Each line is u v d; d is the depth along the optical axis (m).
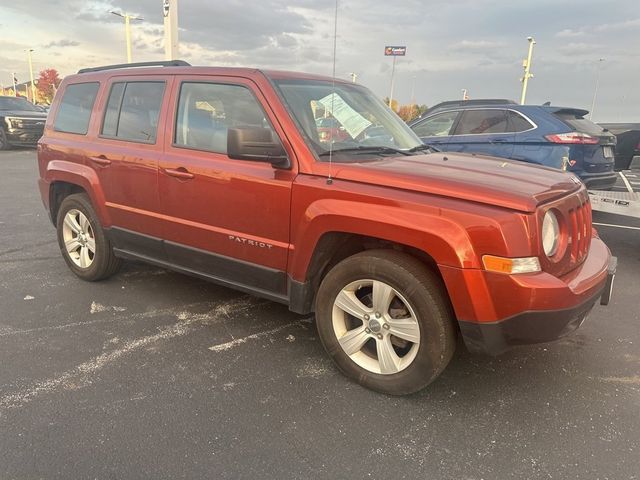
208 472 2.42
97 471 2.40
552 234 2.77
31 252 5.86
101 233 4.55
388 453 2.57
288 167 3.22
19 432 2.65
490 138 7.83
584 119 7.72
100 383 3.14
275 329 3.95
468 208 2.64
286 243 3.27
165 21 13.20
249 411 2.89
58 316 4.11
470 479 2.41
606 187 7.44
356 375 3.15
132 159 4.04
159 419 2.80
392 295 2.94
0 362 3.36
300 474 2.42
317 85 3.77
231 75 3.60
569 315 2.66
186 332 3.87
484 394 3.11
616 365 3.48
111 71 4.46
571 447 2.63
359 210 2.88
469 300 2.62
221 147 3.60
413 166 3.14
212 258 3.70
